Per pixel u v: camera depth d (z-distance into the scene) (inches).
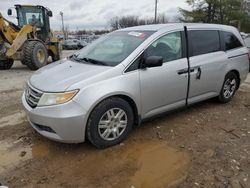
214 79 197.5
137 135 161.2
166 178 120.3
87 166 129.5
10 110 210.7
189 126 175.6
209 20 1085.8
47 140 155.0
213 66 192.9
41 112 132.3
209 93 199.2
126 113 148.1
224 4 1037.8
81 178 120.6
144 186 115.1
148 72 153.5
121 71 144.7
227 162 132.8
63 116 128.4
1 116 196.5
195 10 1108.5
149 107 159.0
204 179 119.6
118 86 140.6
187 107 201.3
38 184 117.0
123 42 168.2
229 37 214.7
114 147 146.7
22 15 529.3
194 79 179.8
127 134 152.7
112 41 177.0
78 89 130.9
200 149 145.6
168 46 167.8
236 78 223.3
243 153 141.7
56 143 151.4
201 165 130.2
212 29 199.8
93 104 133.0
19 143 152.5
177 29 175.2
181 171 125.4
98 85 135.6
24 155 139.6
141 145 149.4
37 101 136.0
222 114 198.4
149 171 125.4
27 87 154.2
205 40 191.8
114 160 134.5
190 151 143.6
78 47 1518.2
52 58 590.2
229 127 175.3
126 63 147.5
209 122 183.2
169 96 167.5
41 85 139.6
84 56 174.6
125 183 117.1
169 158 136.5
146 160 134.5
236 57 215.2
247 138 159.6
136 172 124.7
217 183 116.9
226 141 155.3
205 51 190.1
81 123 131.9
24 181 118.7
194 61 179.0
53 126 130.6
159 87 159.3
